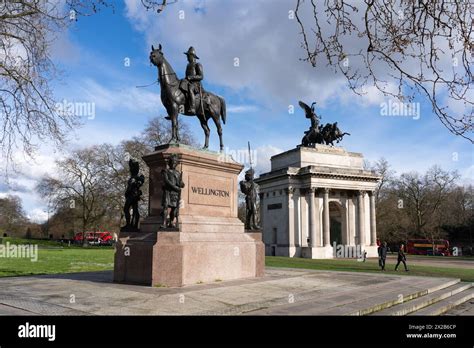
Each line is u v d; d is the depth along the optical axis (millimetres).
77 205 108438
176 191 20625
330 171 95938
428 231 136250
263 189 106250
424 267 53500
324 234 95688
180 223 21391
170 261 19828
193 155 22859
